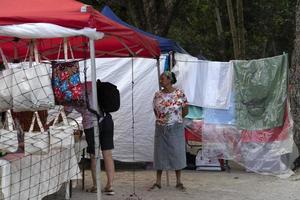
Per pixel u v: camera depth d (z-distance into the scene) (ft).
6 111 18.69
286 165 31.42
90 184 27.89
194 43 82.17
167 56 32.07
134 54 27.53
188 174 31.27
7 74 18.22
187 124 32.19
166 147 26.02
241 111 31.65
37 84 18.20
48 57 27.45
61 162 20.65
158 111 26.09
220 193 25.94
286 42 88.28
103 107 24.36
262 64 31.32
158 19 51.24
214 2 72.95
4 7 18.26
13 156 18.56
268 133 31.30
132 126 32.19
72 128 20.02
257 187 27.45
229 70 31.91
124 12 60.54
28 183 18.75
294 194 25.81
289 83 32.86
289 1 75.25
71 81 19.02
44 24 17.22
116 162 35.42
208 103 31.99
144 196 25.09
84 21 17.47
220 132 31.94
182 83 32.09
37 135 18.72
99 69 32.30
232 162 36.14
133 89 32.55
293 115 32.60
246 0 75.20
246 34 80.74
